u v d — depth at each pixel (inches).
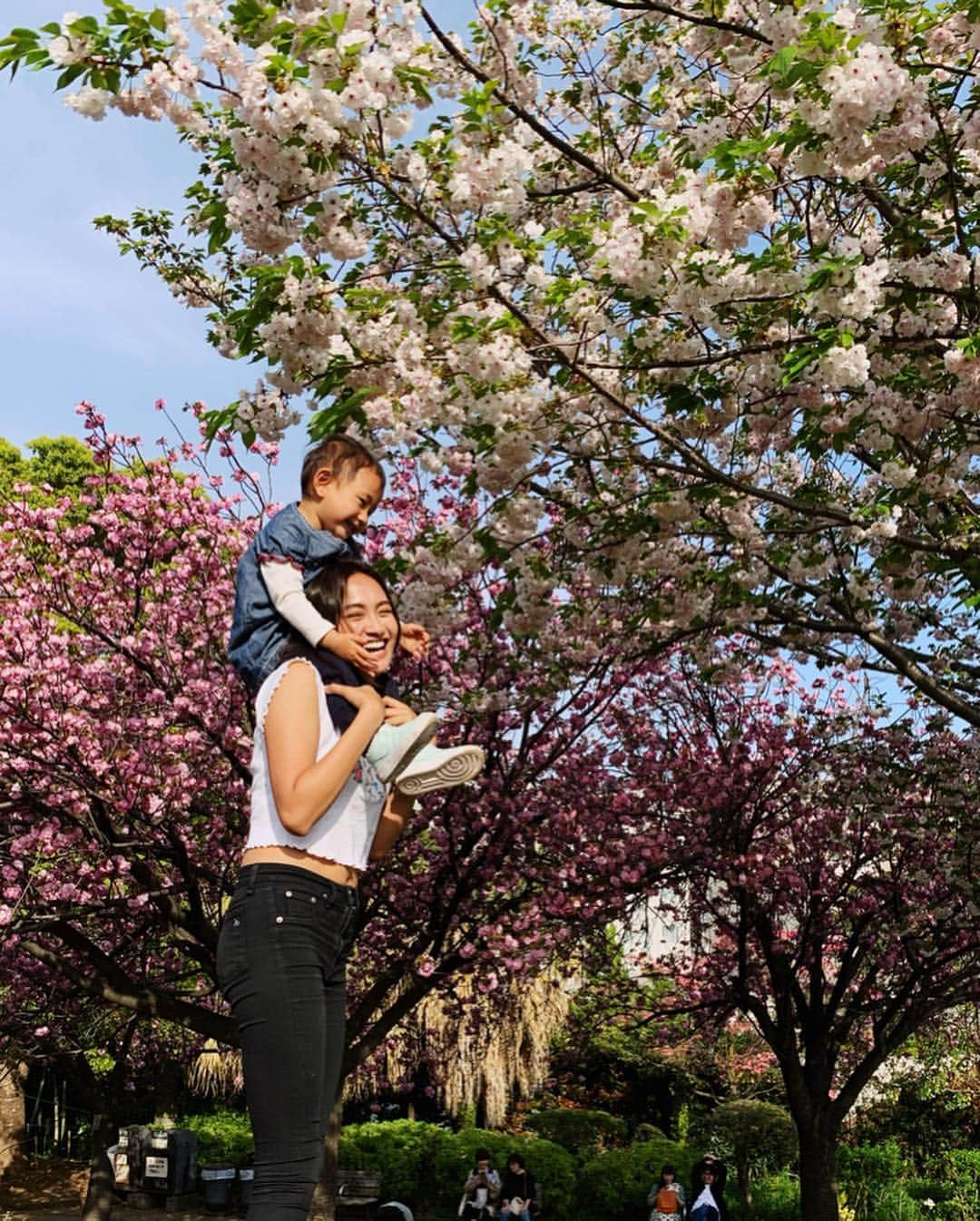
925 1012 561.9
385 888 477.1
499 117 243.6
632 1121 1009.5
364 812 90.3
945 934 552.1
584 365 229.6
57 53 165.8
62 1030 582.9
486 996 526.9
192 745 440.1
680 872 542.0
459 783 99.2
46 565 455.8
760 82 232.5
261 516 458.0
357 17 171.8
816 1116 571.5
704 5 246.7
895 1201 751.7
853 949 582.2
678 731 556.7
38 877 425.4
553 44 287.9
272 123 167.0
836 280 197.0
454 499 437.7
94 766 411.5
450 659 443.2
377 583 100.5
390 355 209.8
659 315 224.8
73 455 1145.4
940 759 512.1
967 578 295.3
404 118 178.4
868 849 557.6
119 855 426.9
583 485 302.4
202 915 460.1
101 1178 620.1
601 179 250.2
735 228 203.3
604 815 503.2
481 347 202.7
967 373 234.2
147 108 172.9
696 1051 912.3
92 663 432.8
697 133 209.9
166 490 462.6
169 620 449.7
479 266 195.6
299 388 214.5
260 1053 79.9
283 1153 78.5
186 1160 823.7
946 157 238.5
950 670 407.5
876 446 256.2
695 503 298.7
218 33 166.6
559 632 382.0
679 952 664.4
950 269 227.1
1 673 410.9
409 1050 647.1
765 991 606.5
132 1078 690.2
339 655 93.3
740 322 243.1
